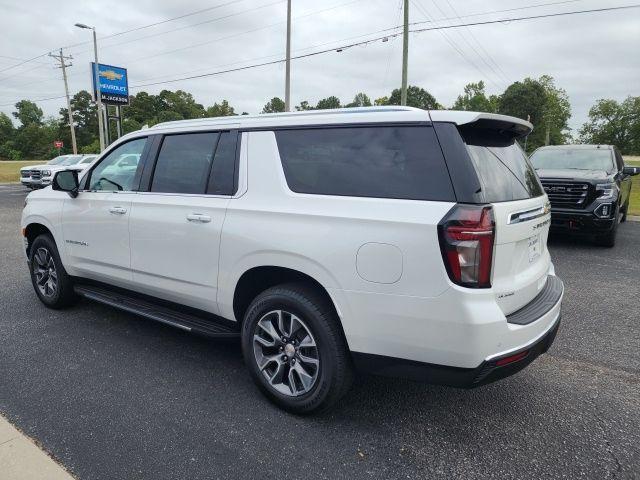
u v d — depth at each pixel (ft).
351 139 9.37
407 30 72.18
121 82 115.55
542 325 9.09
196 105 373.81
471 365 8.09
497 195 8.55
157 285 12.42
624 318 16.24
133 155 13.26
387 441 9.20
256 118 10.82
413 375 8.66
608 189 26.50
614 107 307.99
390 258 8.37
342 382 9.39
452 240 7.86
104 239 13.61
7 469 8.18
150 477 8.07
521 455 8.79
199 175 11.53
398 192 8.58
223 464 8.45
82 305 16.92
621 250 27.61
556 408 10.44
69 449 8.80
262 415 10.05
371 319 8.67
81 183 14.57
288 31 77.15
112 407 10.26
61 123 310.24
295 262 9.48
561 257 25.66
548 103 254.27
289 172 10.00
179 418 9.88
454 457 8.73
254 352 10.41
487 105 277.03
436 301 8.06
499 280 8.38
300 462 8.54
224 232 10.59
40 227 16.31
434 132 8.51
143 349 13.26
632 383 11.63
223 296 10.95
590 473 8.30
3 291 18.49
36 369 11.97
